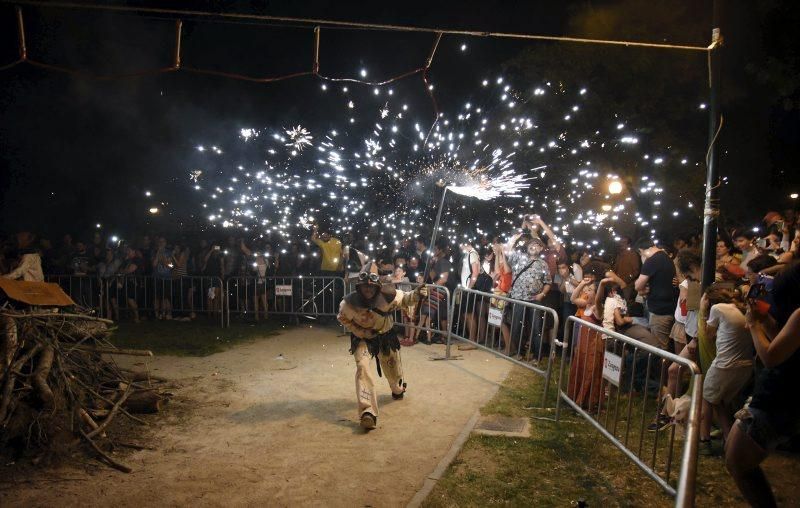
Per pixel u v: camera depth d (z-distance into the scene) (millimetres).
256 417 6832
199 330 12320
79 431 5859
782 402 3590
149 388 7242
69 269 14328
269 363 9398
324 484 5121
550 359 7285
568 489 5023
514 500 4828
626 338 5605
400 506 4746
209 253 14109
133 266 13969
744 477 3770
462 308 10859
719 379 5359
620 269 9984
